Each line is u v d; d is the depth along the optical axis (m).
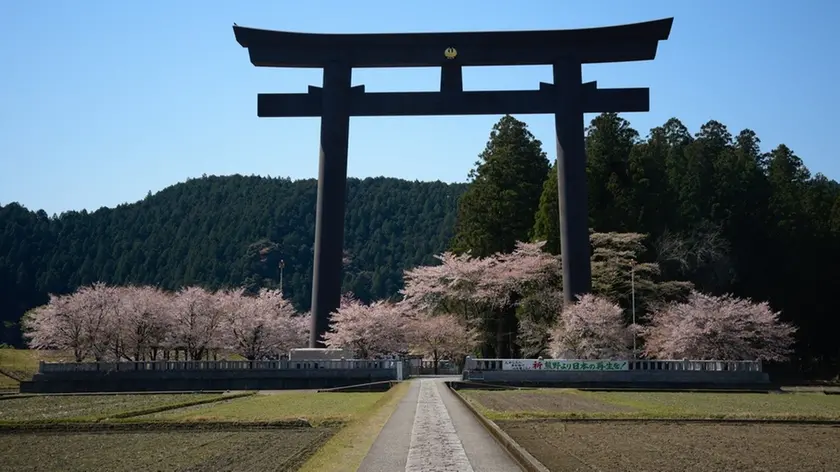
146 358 87.38
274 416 36.62
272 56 70.06
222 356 102.00
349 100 70.00
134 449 27.30
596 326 67.94
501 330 84.69
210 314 79.81
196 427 33.38
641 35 68.44
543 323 80.12
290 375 64.44
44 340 76.62
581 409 41.56
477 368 65.12
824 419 36.12
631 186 87.62
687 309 71.44
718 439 29.52
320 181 69.50
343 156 69.50
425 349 82.25
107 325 77.06
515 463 20.73
